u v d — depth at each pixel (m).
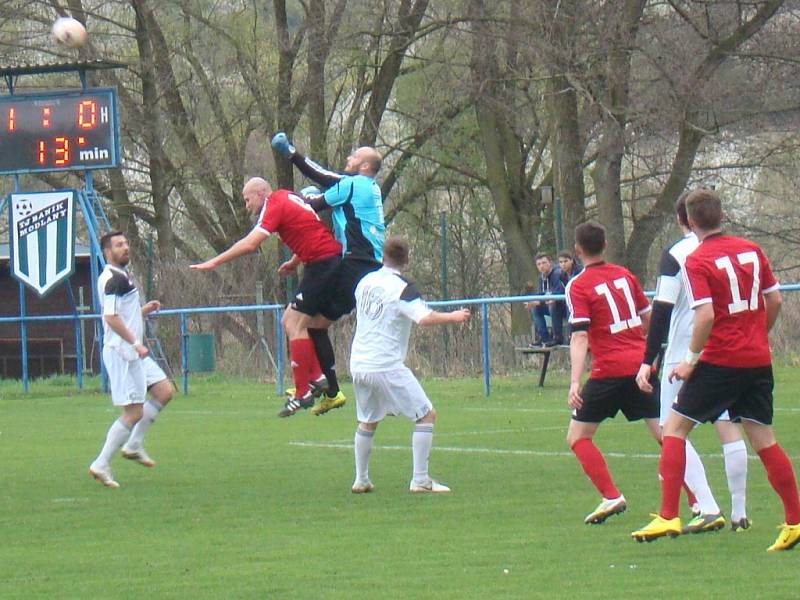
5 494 23.20
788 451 26.48
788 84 54.53
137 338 24.19
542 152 73.38
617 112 55.78
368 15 65.38
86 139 50.50
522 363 48.88
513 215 68.88
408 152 71.56
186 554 17.05
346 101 76.06
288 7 71.81
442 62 65.31
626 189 73.88
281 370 47.94
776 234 65.25
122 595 14.52
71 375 61.16
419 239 73.69
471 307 49.34
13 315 66.12
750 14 55.78
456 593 14.09
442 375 49.56
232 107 72.31
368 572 15.46
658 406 18.41
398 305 21.69
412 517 19.69
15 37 66.44
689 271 15.55
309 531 18.69
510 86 64.31
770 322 16.19
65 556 17.14
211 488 23.61
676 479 16.34
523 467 25.44
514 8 57.81
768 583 14.14
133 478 25.25
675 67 54.06
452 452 28.28
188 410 41.84
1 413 42.44
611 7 54.50
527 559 15.99
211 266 23.38
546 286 45.47
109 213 74.12
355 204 24.08
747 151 62.12
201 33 69.25
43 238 50.91
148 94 69.31
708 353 15.73
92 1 70.62
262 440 32.22
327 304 24.47
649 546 16.59
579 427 18.58
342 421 37.06
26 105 50.91
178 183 71.62
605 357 18.27
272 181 78.94
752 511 19.12
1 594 14.77
